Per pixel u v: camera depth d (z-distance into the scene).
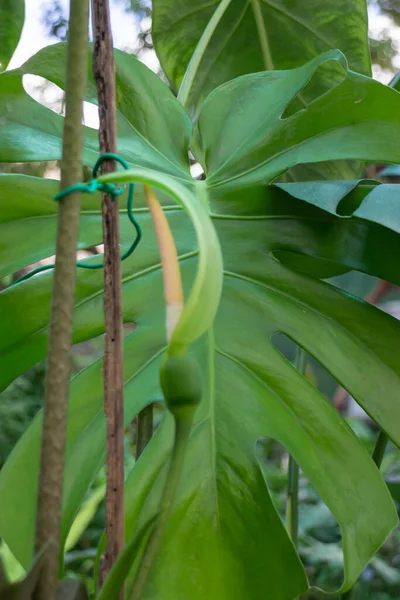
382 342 0.95
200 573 0.81
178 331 0.52
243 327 0.96
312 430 0.89
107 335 0.64
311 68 1.04
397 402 0.90
